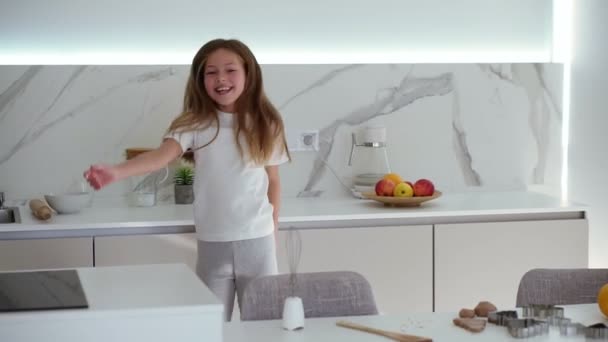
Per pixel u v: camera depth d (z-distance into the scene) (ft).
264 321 6.72
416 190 12.26
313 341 6.14
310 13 13.26
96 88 12.63
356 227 11.59
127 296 5.66
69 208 11.59
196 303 5.44
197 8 12.98
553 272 7.80
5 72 12.41
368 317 6.81
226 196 9.61
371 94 13.29
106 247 11.00
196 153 9.71
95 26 12.79
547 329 6.24
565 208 12.05
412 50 13.60
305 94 13.12
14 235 10.86
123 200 12.82
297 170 13.23
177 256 11.19
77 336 5.23
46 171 12.61
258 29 13.16
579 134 13.50
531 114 13.76
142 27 12.89
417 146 13.48
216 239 9.64
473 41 13.74
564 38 13.89
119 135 12.73
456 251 11.79
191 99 9.79
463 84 13.53
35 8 12.66
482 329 6.32
